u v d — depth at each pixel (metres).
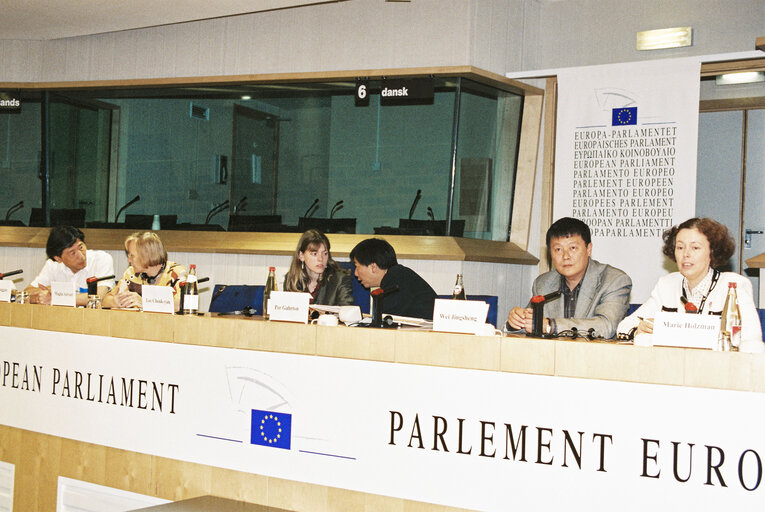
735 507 1.96
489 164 5.04
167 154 5.62
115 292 3.86
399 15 4.92
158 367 2.88
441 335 2.33
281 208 5.36
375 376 2.43
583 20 4.99
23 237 5.82
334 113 5.16
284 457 2.58
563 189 4.73
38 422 3.21
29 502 3.23
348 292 3.73
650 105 4.50
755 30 4.50
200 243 5.44
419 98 4.84
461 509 2.29
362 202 5.12
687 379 2.02
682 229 2.70
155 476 2.88
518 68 5.00
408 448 2.37
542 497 2.18
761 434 1.93
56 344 3.16
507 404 2.23
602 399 2.11
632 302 4.55
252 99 5.39
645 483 2.05
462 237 4.92
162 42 5.54
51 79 5.80
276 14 5.24
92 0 4.72
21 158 5.90
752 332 2.54
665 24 4.73
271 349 2.62
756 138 5.36
